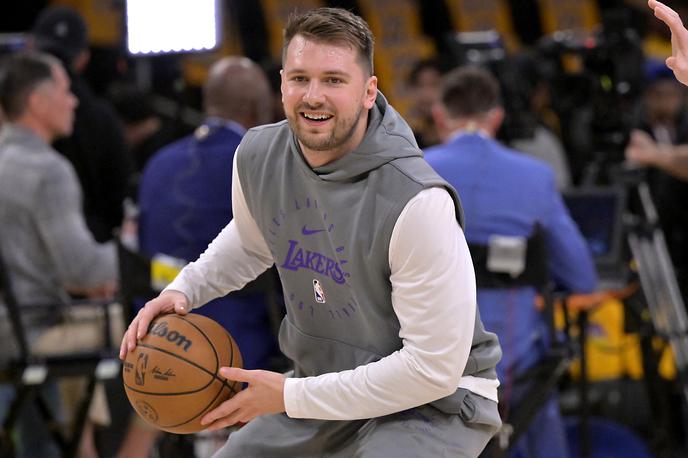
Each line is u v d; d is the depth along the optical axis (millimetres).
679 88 15281
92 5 22516
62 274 10633
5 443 10039
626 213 12570
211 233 10195
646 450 11758
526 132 13211
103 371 9922
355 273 6203
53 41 12453
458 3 25703
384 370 6062
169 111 14945
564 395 12742
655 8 6520
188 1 12836
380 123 6293
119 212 12562
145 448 11430
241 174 6711
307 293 6566
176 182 10297
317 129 6039
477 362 6477
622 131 12703
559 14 25734
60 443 10469
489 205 9531
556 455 10023
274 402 6227
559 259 9805
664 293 11945
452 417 6441
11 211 10484
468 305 5988
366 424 6516
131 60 14523
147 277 9438
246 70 10336
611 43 12703
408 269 5980
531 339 9383
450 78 10086
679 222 13883
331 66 5957
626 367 12742
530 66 14406
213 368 6492
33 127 10711
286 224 6496
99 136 12320
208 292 7047
